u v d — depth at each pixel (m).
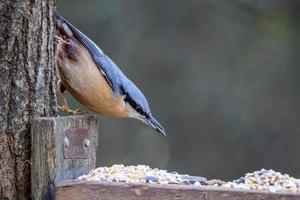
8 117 6.14
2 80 6.16
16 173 6.12
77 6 14.72
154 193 5.88
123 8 15.27
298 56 15.98
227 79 16.27
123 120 15.70
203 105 16.25
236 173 16.08
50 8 6.42
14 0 6.19
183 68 16.23
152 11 16.00
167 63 16.09
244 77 16.28
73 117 6.27
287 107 16.06
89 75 6.93
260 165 16.09
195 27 16.31
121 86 7.36
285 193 5.87
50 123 6.00
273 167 16.08
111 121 15.62
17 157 6.13
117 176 6.32
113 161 15.43
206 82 16.28
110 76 7.10
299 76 16.03
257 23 16.08
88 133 6.42
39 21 6.30
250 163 16.09
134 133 15.73
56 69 6.66
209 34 16.38
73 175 6.26
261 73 16.17
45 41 6.36
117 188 5.88
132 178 6.31
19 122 6.16
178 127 16.12
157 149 15.88
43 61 6.34
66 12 14.66
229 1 16.25
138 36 15.79
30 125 6.18
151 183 6.04
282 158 16.06
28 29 6.23
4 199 6.09
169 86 16.12
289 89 16.09
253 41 16.19
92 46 6.96
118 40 15.29
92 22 14.78
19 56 6.20
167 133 16.03
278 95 16.12
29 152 6.16
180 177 6.54
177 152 16.11
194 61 16.30
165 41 16.09
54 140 6.01
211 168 16.09
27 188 6.14
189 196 5.86
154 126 7.76
